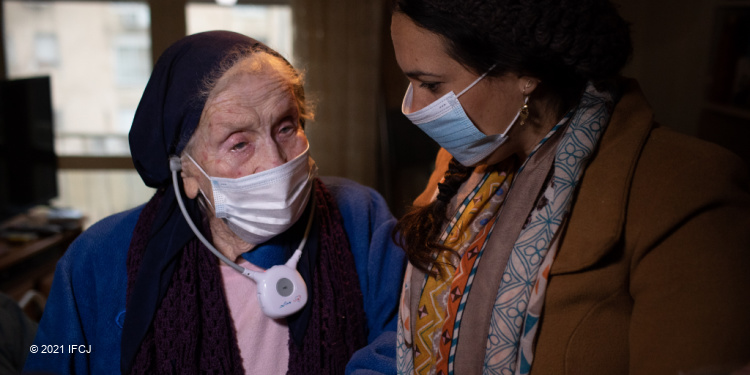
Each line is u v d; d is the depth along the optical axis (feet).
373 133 12.33
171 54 2.83
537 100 2.55
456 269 2.83
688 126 8.63
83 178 13.00
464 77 2.43
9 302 4.66
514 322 2.50
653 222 2.28
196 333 2.97
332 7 11.73
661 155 2.38
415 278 3.03
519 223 2.58
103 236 3.12
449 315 2.78
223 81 2.69
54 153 10.08
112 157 12.51
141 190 13.26
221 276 3.16
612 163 2.43
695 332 2.12
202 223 3.08
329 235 3.40
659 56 9.60
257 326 3.20
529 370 2.50
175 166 2.91
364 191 3.82
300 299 3.13
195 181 2.92
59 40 12.19
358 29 11.85
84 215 10.18
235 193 2.79
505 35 2.27
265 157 2.79
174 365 2.94
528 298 2.47
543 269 2.42
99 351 3.08
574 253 2.40
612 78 2.45
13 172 8.93
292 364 3.19
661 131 2.50
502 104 2.48
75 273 3.06
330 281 3.33
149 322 2.91
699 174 2.26
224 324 3.05
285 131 2.88
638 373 2.24
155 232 3.02
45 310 3.07
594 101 2.50
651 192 2.33
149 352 2.92
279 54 2.94
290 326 3.19
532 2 2.22
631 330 2.32
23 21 12.00
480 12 2.25
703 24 8.17
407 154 12.21
